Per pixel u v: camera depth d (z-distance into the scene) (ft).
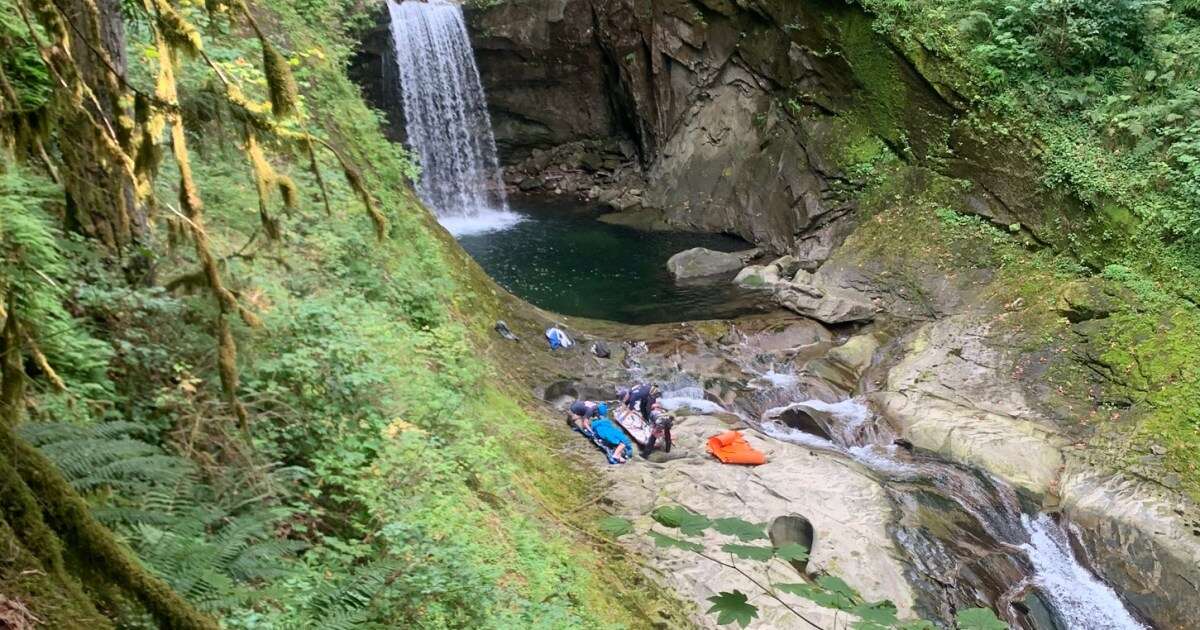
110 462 12.71
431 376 26.66
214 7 11.75
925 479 36.55
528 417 35.24
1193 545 33.12
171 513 13.50
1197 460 35.76
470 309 40.50
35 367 13.84
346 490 18.93
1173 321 41.50
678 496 32.01
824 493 33.35
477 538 20.84
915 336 47.39
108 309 16.71
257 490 16.67
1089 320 43.45
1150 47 51.85
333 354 21.02
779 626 26.25
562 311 52.70
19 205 13.35
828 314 50.11
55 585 8.42
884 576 29.78
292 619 13.76
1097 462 37.22
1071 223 48.96
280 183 12.38
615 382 42.01
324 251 27.58
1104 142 50.39
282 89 11.70
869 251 54.39
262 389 19.08
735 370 44.50
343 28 53.93
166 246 18.81
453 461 22.99
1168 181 46.75
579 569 24.57
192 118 11.78
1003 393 41.63
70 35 14.12
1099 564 33.73
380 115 44.57
